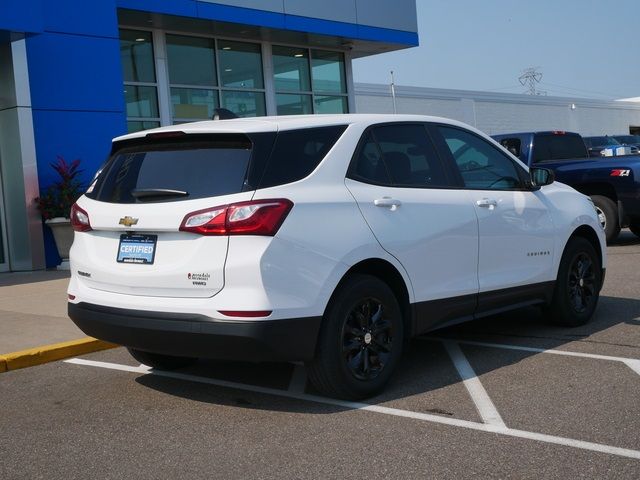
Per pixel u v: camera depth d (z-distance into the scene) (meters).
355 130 5.47
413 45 18.73
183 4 14.37
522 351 6.44
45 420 5.12
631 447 4.23
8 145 12.35
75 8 12.89
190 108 16.05
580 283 7.25
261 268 4.65
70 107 12.86
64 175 12.37
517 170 6.79
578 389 5.32
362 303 5.18
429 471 4.00
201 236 4.77
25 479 4.12
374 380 5.25
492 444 4.35
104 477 4.11
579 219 7.19
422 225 5.59
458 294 5.89
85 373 6.32
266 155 4.92
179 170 5.09
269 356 4.74
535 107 38.50
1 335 7.45
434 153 6.04
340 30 17.12
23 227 12.35
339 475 4.00
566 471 3.94
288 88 17.92
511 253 6.43
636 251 12.51
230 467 4.17
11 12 11.22
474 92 35.06
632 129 46.88
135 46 15.20
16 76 12.09
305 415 4.99
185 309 4.79
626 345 6.50
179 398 5.49
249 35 16.62
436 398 5.25
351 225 5.11
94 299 5.25
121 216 5.08
